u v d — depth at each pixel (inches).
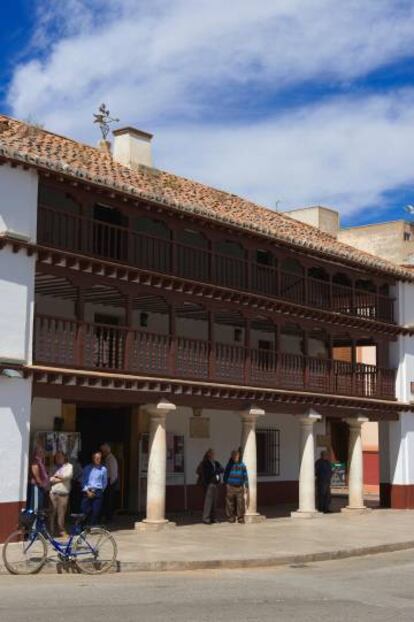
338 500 1293.1
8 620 386.3
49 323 730.8
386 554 727.1
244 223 889.5
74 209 850.1
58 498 698.8
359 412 1066.7
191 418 1016.2
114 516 900.0
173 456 989.8
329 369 1027.9
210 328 876.6
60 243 755.4
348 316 1050.7
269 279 1011.9
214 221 858.1
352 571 605.6
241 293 900.0
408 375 1148.5
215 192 1103.6
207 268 877.8
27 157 696.4
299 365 987.3
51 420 845.8
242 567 622.8
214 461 909.2
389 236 1619.1
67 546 562.6
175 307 842.8
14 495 681.6
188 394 847.7
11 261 695.1
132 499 931.3
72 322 744.3
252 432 922.1
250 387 908.0
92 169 846.5
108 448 861.2
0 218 687.1
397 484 1131.3
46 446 813.9
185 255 890.1
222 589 501.7
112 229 868.0
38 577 542.3
